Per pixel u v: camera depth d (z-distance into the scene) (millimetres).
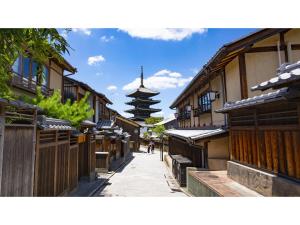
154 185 11984
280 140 4898
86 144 12719
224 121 9391
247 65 7797
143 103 57562
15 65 8227
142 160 25328
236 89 8484
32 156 5238
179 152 16047
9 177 4270
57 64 12523
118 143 25984
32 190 5199
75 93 15836
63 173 8094
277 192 4723
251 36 6824
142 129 54156
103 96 22062
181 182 10992
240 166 6629
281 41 6926
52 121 6777
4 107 4105
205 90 12523
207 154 9188
